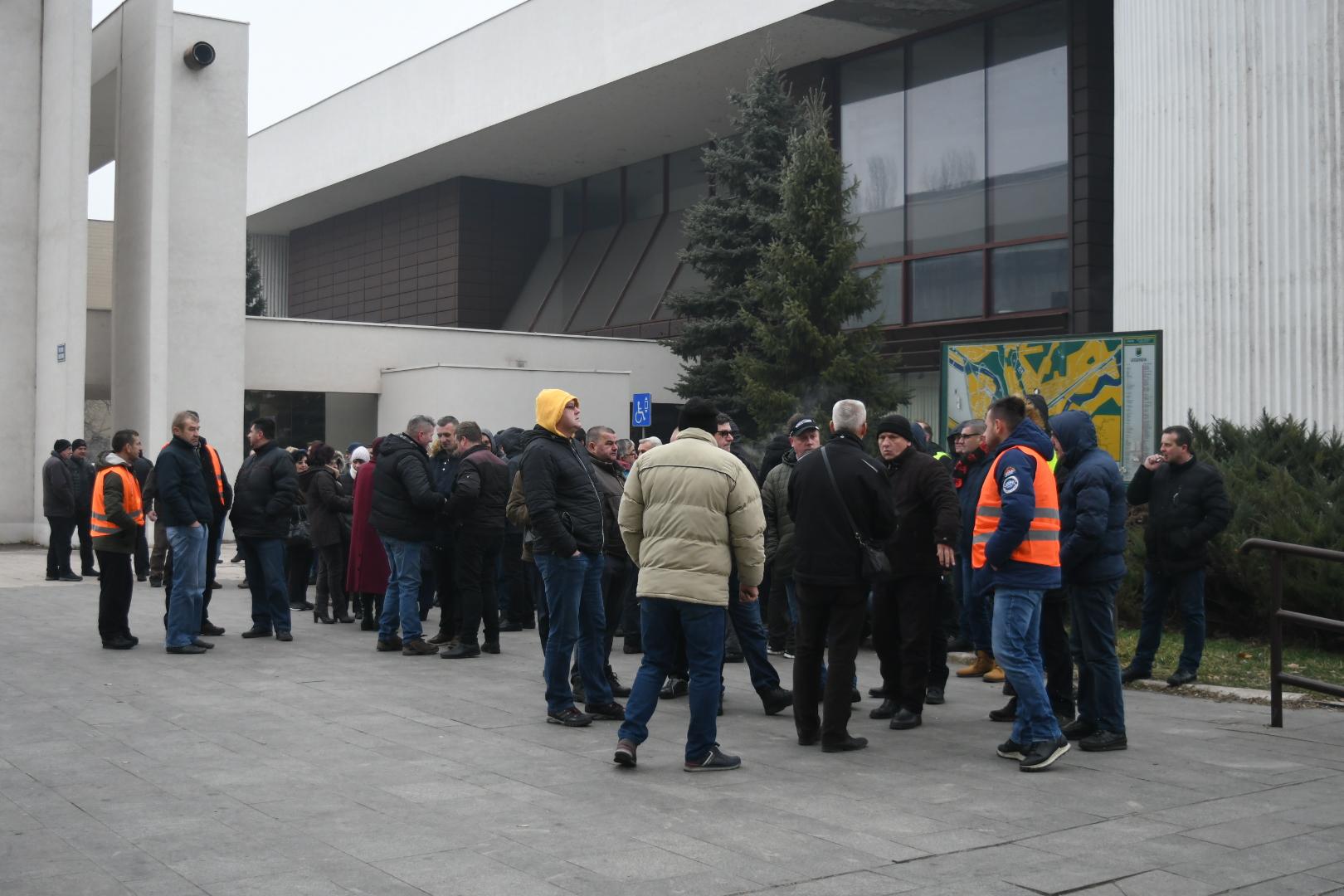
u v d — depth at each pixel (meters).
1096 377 12.77
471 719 8.19
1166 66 17.41
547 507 7.89
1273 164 16.06
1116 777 6.77
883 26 27.16
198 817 5.80
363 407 30.98
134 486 11.30
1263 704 9.02
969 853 5.33
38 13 25.56
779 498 10.62
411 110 38.09
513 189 41.81
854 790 6.45
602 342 32.00
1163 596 9.80
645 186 38.91
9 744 7.34
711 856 5.24
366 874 4.97
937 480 8.23
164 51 24.12
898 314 27.95
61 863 5.10
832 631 7.44
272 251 51.81
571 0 32.28
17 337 25.20
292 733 7.69
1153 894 4.85
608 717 8.29
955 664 11.12
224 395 25.78
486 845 5.37
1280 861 5.26
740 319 25.27
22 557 22.12
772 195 26.38
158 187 23.97
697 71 30.30
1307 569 11.11
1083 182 24.36
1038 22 25.47
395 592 11.26
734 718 8.48
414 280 42.91
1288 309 15.84
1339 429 15.20
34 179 25.45
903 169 28.05
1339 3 15.45
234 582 17.92
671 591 6.78
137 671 10.03
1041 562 7.05
